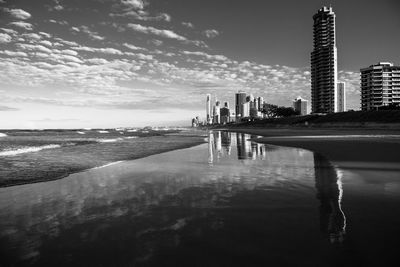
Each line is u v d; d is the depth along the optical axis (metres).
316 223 6.11
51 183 11.26
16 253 4.91
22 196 9.08
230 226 6.05
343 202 7.72
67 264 4.50
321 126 106.19
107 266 4.42
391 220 6.18
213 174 13.03
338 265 4.26
